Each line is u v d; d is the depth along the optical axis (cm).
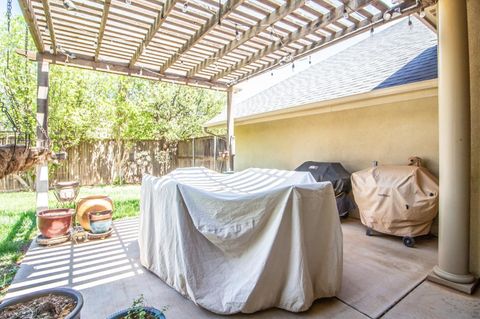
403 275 320
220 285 258
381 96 491
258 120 780
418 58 554
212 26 370
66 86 982
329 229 273
